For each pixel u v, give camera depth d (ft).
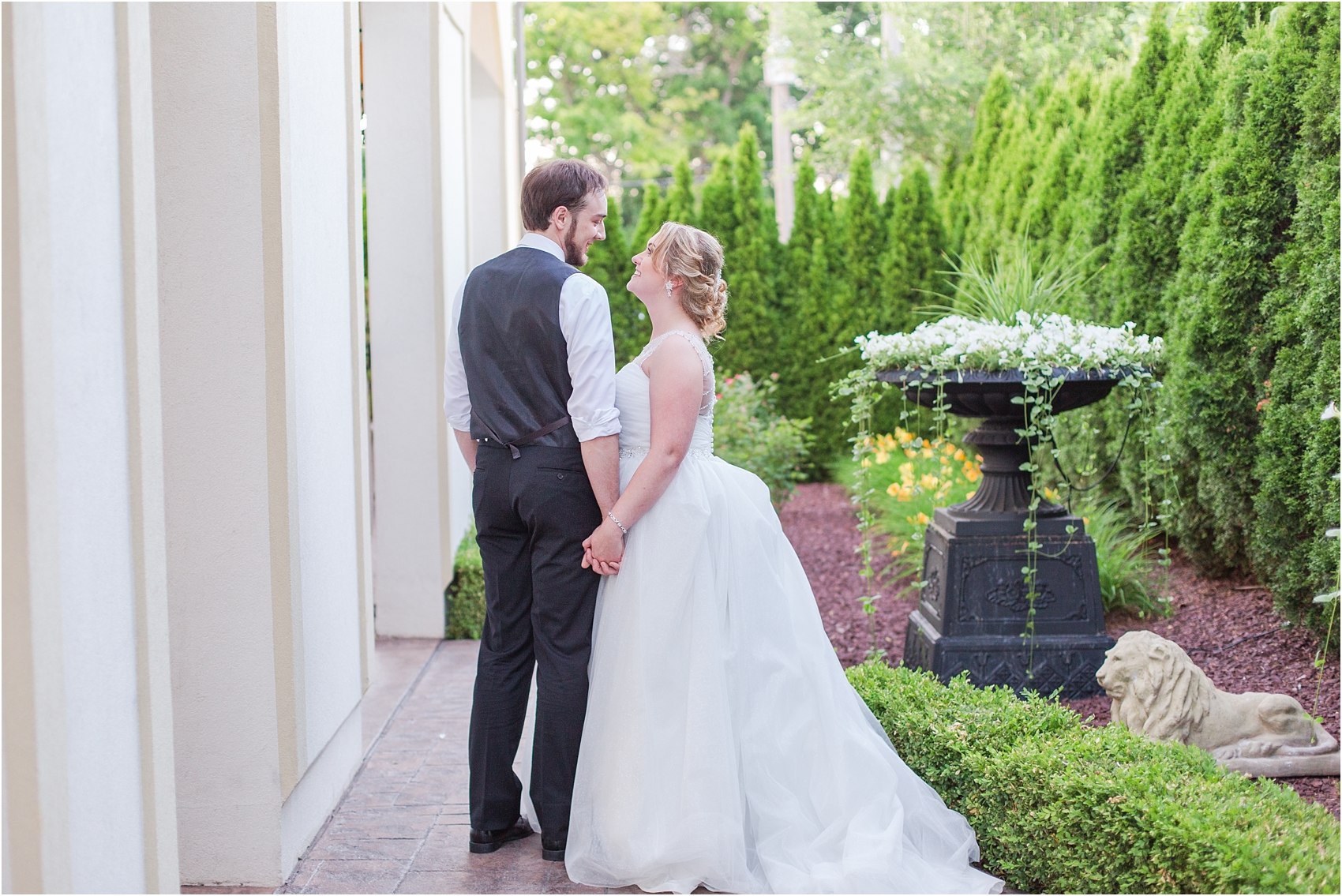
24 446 5.03
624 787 8.36
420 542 16.39
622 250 31.76
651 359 8.64
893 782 8.55
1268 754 9.85
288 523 8.44
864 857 8.05
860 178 30.40
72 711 5.44
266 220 8.31
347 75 10.98
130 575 6.08
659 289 8.75
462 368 9.11
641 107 68.08
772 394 30.71
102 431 5.77
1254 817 7.05
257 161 8.29
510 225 25.46
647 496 8.34
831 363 30.60
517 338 8.34
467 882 8.54
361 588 11.09
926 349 12.44
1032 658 12.48
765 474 23.34
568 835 8.58
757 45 69.62
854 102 43.39
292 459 8.57
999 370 11.98
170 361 8.39
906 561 18.25
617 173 70.44
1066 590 12.62
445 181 16.34
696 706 8.35
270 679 8.50
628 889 8.39
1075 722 9.20
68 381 5.42
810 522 24.50
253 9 8.24
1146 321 16.84
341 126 10.77
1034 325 13.44
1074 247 19.48
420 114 15.60
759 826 8.55
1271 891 6.33
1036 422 11.82
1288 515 13.19
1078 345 12.01
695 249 8.61
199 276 8.35
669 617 8.43
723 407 24.40
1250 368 14.05
